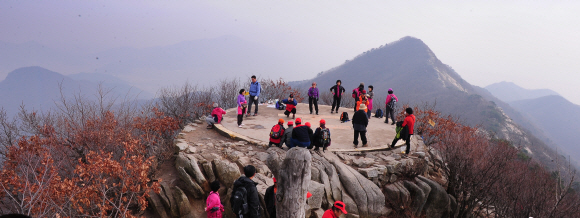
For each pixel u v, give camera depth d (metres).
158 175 8.23
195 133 11.19
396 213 8.02
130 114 11.12
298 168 4.34
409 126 9.36
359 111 9.75
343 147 9.94
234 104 22.30
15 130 10.34
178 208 7.26
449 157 9.34
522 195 8.27
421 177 8.94
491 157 8.84
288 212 4.44
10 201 7.23
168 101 18.27
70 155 9.23
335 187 7.68
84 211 7.05
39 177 6.52
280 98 23.95
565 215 7.44
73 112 10.23
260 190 6.82
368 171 8.26
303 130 8.40
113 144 9.12
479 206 9.75
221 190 7.64
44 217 6.02
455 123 14.25
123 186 6.62
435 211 8.63
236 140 10.33
